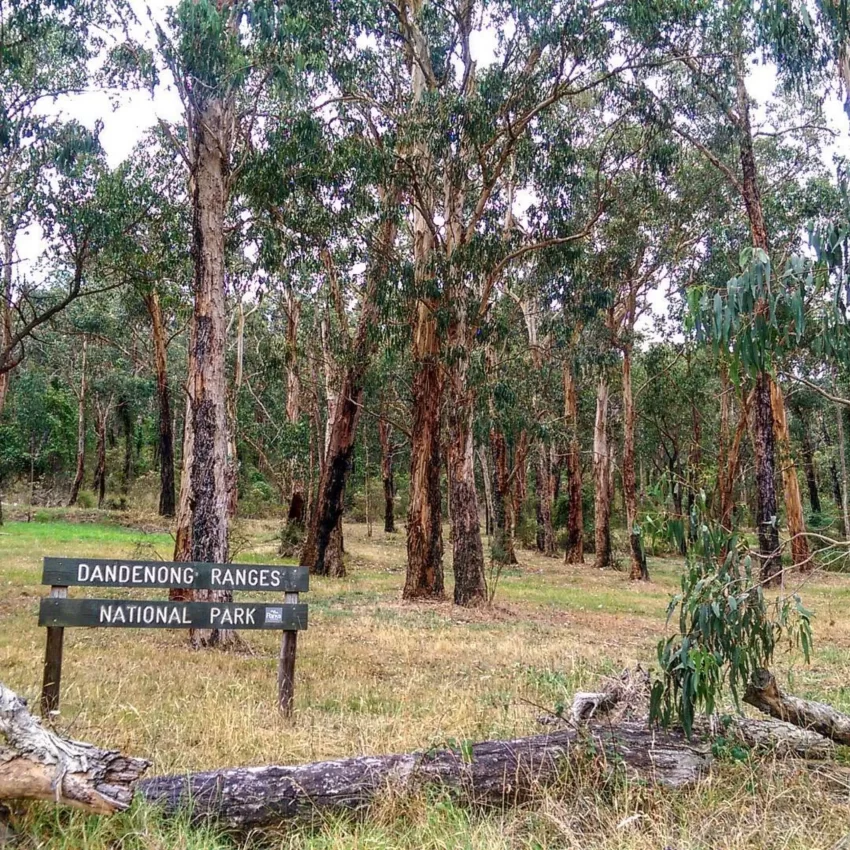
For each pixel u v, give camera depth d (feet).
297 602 22.66
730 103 70.28
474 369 56.59
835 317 17.08
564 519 141.38
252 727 19.49
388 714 22.40
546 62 54.24
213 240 36.94
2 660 27.89
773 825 13.46
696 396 113.19
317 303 87.66
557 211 59.16
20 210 58.65
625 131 69.51
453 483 57.31
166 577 21.85
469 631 43.60
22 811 12.09
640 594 73.87
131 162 67.31
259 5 37.68
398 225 62.18
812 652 37.86
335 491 73.15
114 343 115.34
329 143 51.29
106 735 17.92
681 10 49.44
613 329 87.97
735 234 81.61
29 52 53.42
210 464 36.01
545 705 22.33
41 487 163.73
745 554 16.72
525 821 13.57
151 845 11.75
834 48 34.22
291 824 13.03
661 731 16.30
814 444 146.72
